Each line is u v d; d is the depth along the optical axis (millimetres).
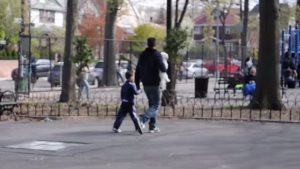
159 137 13992
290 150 12008
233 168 10094
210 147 12445
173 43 20438
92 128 15891
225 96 28375
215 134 14484
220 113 18625
